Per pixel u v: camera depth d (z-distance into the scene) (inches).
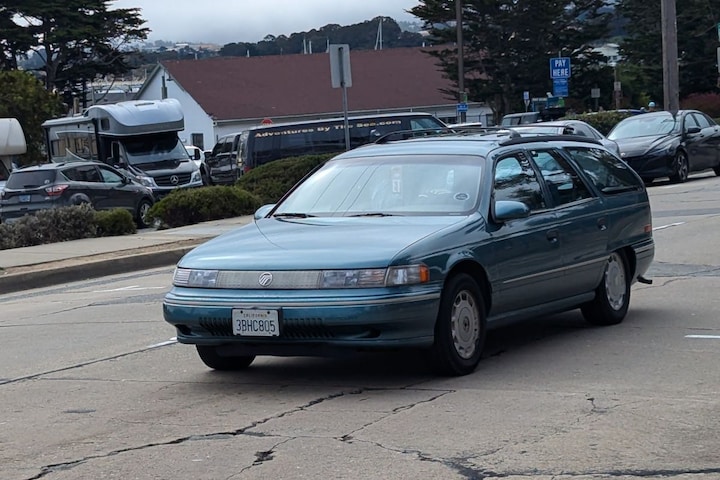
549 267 352.2
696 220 725.3
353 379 325.7
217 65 2795.3
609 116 1593.3
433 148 360.5
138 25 2554.1
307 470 236.5
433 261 303.3
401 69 2891.2
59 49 2471.7
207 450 256.4
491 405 286.2
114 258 722.2
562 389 301.6
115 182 1089.4
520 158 361.4
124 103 1346.0
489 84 2583.7
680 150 1078.4
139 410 300.8
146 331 432.5
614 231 389.7
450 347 313.3
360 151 375.6
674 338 368.2
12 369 372.8
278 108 2669.8
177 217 979.9
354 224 328.2
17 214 1037.8
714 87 2632.9
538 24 2512.3
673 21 1369.3
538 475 227.3
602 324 395.9
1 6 2367.1
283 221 346.0
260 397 309.1
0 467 250.7
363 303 289.7
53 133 1457.9
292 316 293.7
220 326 305.4
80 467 247.8
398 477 229.3
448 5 2495.1
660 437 251.4
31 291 652.7
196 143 2687.0
